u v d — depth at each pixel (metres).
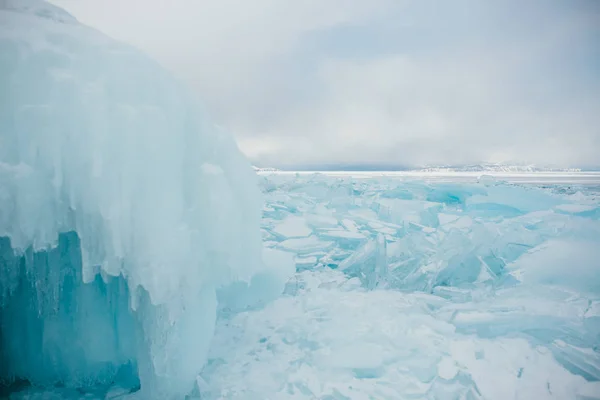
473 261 6.25
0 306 2.59
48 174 2.02
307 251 7.79
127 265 2.20
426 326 4.31
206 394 2.96
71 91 2.04
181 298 2.38
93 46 2.22
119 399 2.70
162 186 2.23
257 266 2.98
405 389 3.15
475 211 11.62
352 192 15.30
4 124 1.92
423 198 14.53
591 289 5.08
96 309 2.75
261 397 2.99
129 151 2.12
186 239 2.30
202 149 2.60
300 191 15.93
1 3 2.34
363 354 3.55
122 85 2.20
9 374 2.85
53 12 2.55
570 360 3.58
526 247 6.99
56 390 2.84
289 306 5.00
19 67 1.97
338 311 4.82
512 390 3.18
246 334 4.11
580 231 6.55
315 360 3.57
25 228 1.96
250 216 2.89
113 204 2.08
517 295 5.23
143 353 2.61
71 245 2.54
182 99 2.55
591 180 33.16
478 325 4.29
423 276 6.09
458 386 3.20
